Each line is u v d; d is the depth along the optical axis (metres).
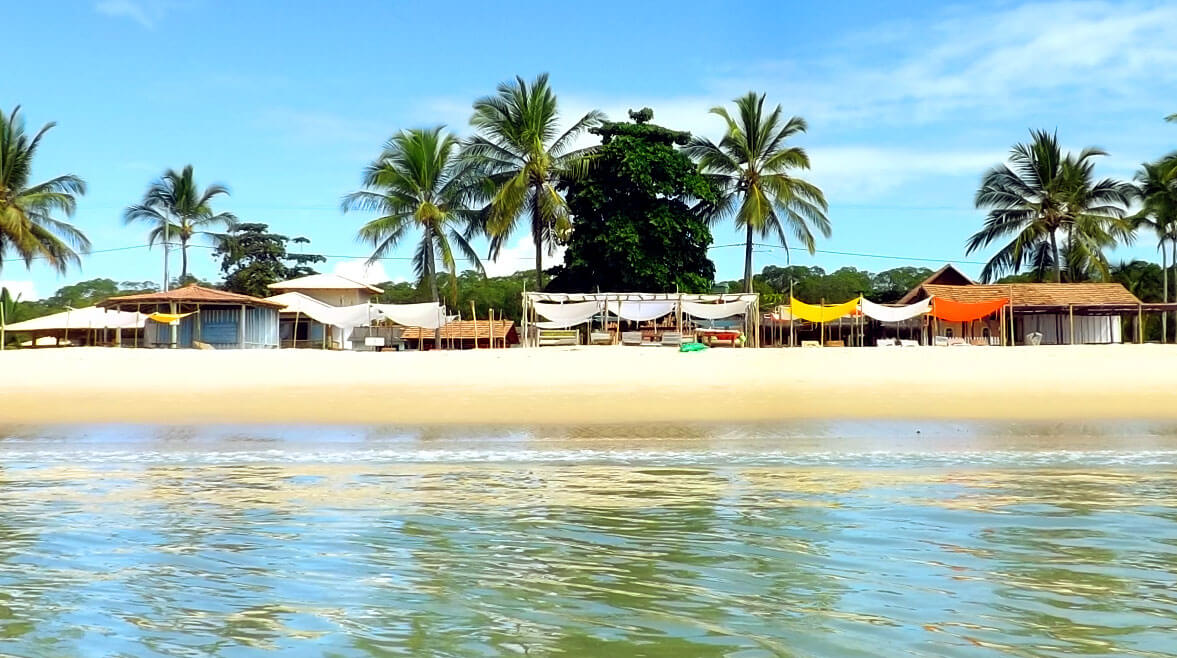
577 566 6.39
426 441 13.11
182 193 55.44
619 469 10.66
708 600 5.63
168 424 14.83
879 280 73.50
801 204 45.56
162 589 5.93
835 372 21.27
